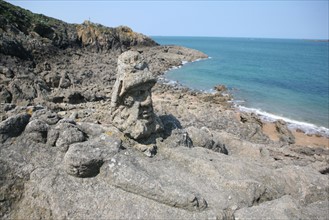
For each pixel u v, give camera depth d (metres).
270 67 109.44
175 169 13.48
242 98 58.31
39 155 12.69
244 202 12.23
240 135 31.05
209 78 79.38
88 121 16.33
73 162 11.77
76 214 10.85
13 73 36.56
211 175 13.30
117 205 11.17
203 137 17.00
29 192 11.72
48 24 85.31
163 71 87.06
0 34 56.88
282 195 13.68
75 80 47.31
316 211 12.82
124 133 14.30
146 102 14.21
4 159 12.11
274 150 23.77
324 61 143.00
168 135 15.60
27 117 13.83
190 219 10.78
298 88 69.75
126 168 11.99
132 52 14.27
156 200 11.45
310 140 37.28
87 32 96.06
